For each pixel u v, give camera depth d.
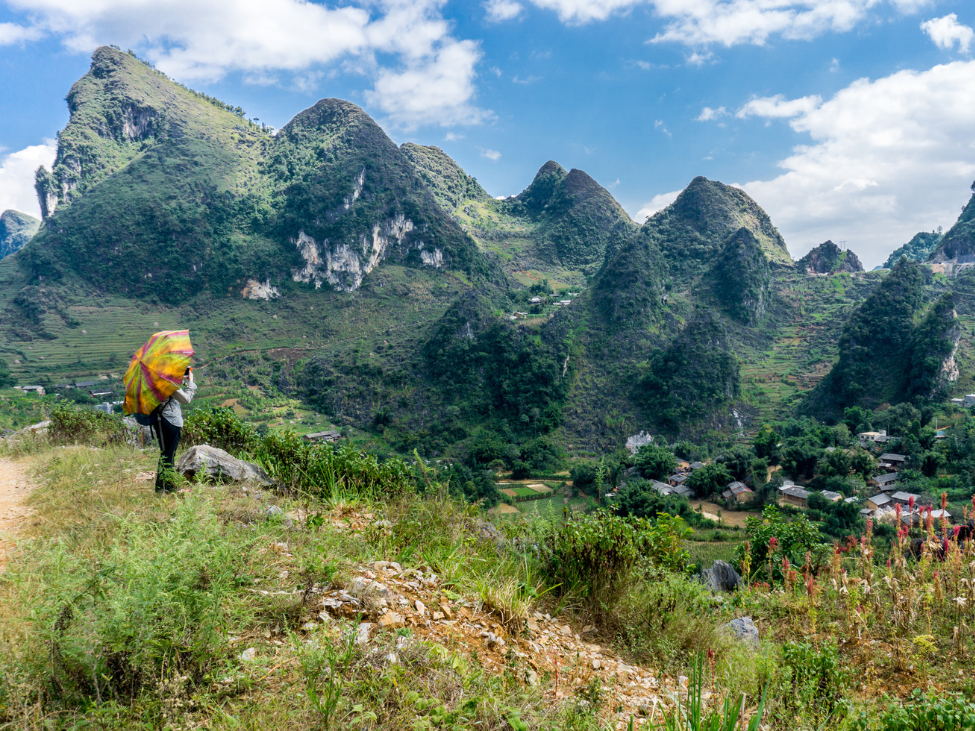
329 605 2.96
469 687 2.56
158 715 1.98
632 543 4.81
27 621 2.15
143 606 2.12
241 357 116.81
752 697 3.30
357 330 130.88
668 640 4.00
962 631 4.12
